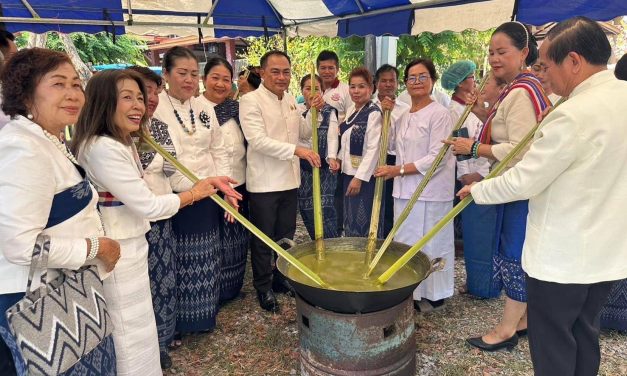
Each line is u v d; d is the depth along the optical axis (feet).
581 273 5.11
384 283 6.53
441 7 11.17
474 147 7.36
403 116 9.58
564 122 4.87
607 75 5.14
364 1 12.28
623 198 5.02
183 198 6.19
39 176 4.43
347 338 6.16
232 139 9.68
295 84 27.55
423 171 8.90
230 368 7.89
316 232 7.82
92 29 11.68
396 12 12.15
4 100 4.62
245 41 32.04
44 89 4.53
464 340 8.54
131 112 5.81
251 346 8.57
